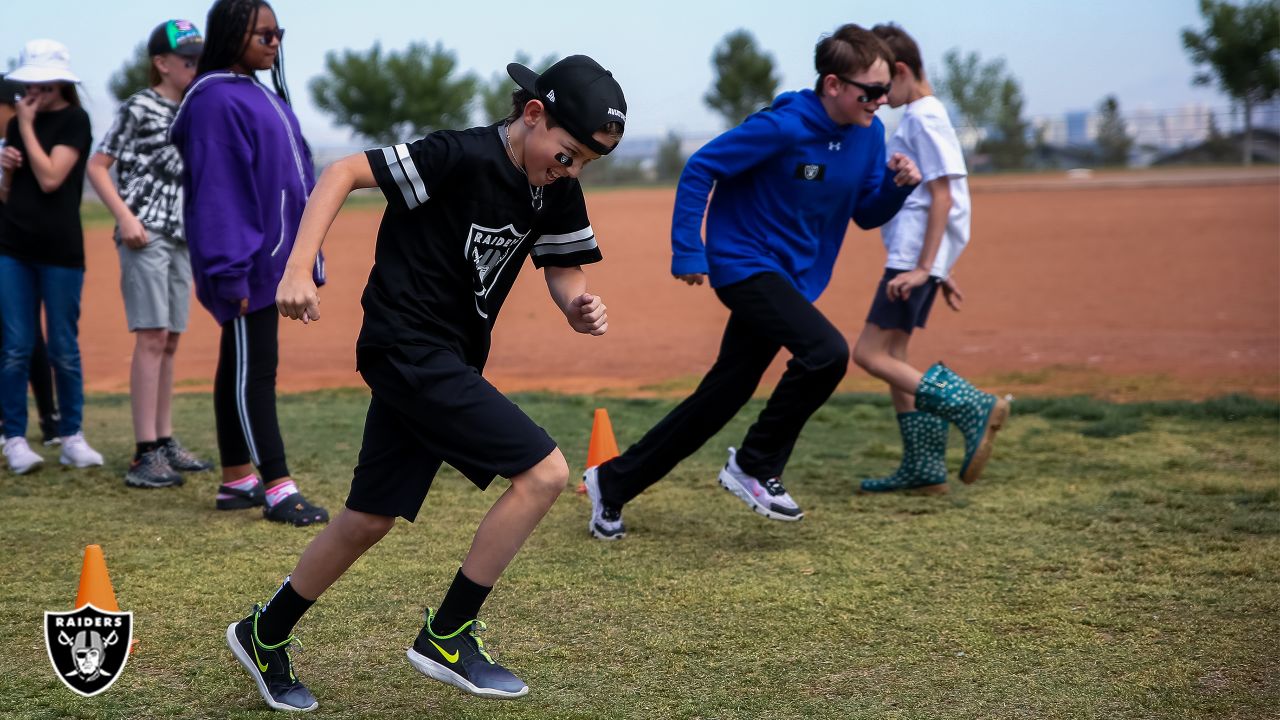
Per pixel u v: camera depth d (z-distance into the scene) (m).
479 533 2.74
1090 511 4.56
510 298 15.02
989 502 4.76
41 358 6.01
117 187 5.16
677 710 2.81
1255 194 28.92
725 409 4.21
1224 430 6.10
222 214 4.37
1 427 6.01
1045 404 6.83
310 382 8.86
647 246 21.30
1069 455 5.59
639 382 8.62
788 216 4.23
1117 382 7.98
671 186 49.47
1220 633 3.25
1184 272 14.84
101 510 4.73
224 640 3.29
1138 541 4.14
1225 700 2.82
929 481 4.91
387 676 3.05
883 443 6.07
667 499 4.94
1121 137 54.72
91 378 9.02
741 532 4.41
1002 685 2.94
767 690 2.93
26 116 5.19
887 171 4.39
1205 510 4.52
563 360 9.80
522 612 3.53
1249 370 8.32
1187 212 24.16
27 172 5.27
